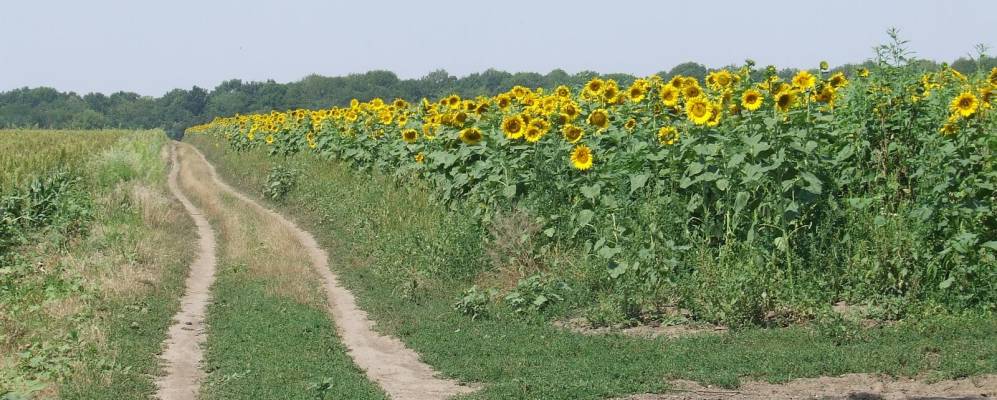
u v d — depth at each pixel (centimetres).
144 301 1355
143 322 1236
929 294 1043
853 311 1055
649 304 1170
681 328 1105
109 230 1780
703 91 1380
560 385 859
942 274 1058
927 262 1059
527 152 1535
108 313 1241
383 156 2273
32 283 1390
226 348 1123
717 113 1231
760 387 840
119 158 3153
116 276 1463
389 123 2350
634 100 1465
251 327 1223
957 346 884
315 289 1480
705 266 1136
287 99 16300
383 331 1239
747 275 1093
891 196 1150
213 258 1847
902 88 1174
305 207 2403
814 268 1123
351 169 2484
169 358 1096
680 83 1440
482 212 1584
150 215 2105
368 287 1530
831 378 845
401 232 1705
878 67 1196
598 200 1393
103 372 965
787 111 1176
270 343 1139
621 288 1169
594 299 1235
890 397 764
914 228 1071
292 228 2203
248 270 1631
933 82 1305
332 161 2678
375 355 1123
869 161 1180
